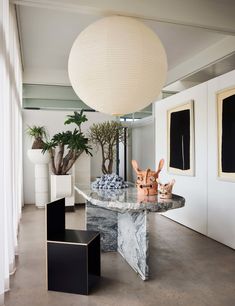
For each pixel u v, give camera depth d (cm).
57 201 304
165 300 261
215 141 445
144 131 834
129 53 270
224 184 425
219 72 720
